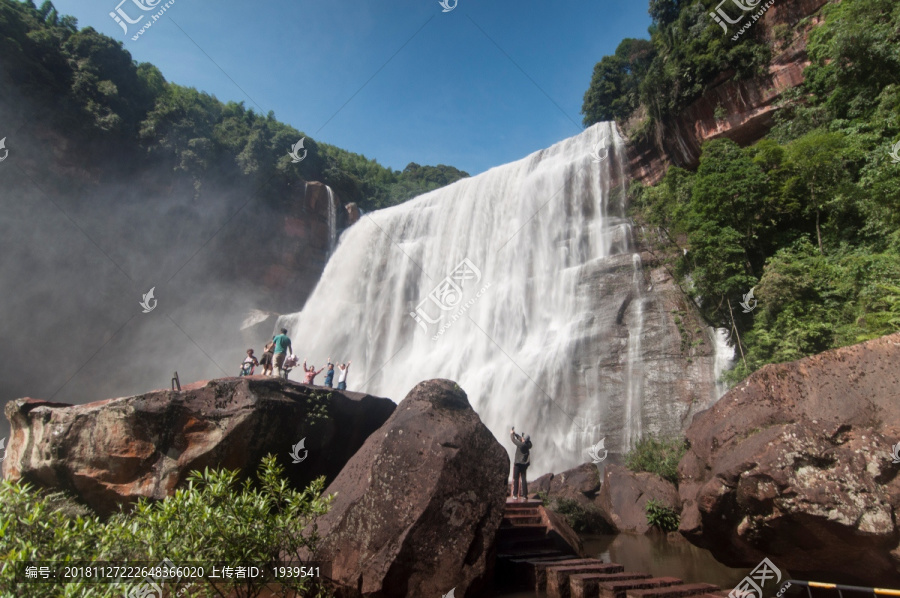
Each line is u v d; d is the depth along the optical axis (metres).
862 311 13.87
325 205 40.09
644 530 12.66
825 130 19.56
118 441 8.90
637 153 30.08
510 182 32.06
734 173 18.47
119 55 34.16
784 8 23.84
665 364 20.66
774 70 23.58
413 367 28.52
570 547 9.32
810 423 6.29
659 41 29.30
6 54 28.34
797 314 15.05
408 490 6.87
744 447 6.54
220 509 5.21
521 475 11.28
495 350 26.55
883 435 6.03
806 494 5.75
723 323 18.64
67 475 9.09
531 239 29.11
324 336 33.38
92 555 4.58
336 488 7.66
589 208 28.92
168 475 8.66
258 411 9.05
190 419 8.93
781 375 7.18
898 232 14.67
